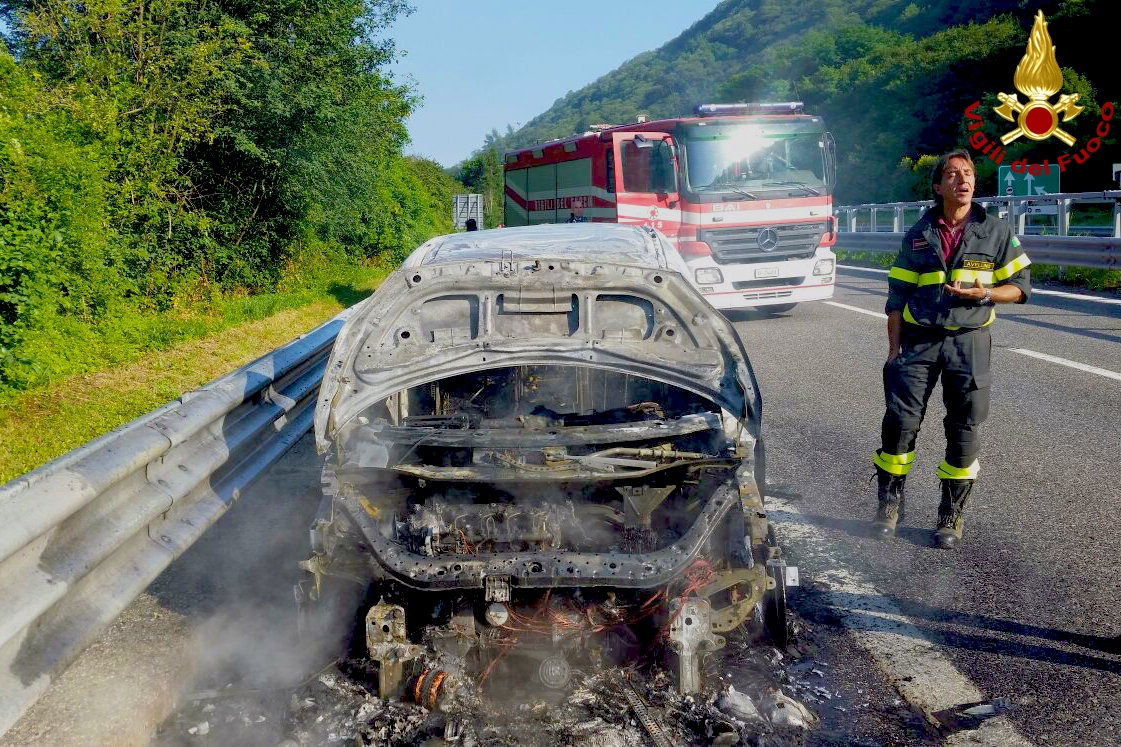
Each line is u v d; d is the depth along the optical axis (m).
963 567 4.95
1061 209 16.83
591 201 16.12
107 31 14.65
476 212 62.31
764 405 8.89
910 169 62.44
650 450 4.13
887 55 75.06
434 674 3.73
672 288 4.31
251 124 17.39
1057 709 3.57
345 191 21.16
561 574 3.67
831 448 7.32
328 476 4.04
